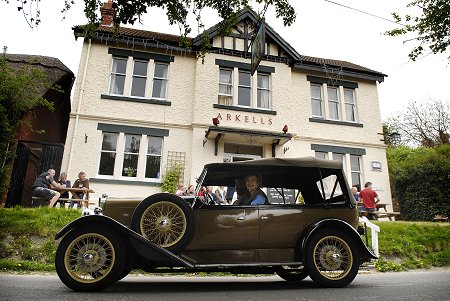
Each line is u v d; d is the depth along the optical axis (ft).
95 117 47.03
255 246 16.58
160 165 48.16
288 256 16.71
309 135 54.24
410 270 27.45
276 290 15.34
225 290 15.35
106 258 14.71
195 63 52.29
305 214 17.11
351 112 58.44
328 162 17.94
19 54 53.83
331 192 18.49
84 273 14.83
